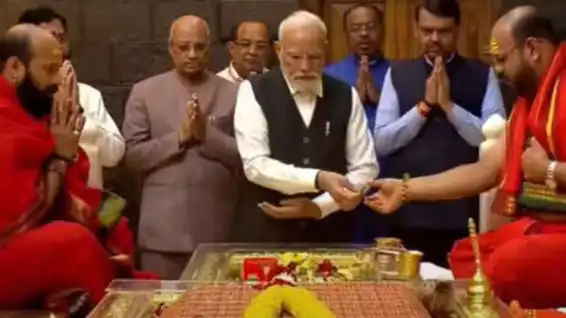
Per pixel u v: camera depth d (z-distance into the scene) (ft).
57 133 8.63
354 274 8.62
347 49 16.07
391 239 9.48
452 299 7.02
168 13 15.66
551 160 8.62
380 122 11.60
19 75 8.72
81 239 8.24
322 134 10.25
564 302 8.41
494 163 9.63
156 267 12.05
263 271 8.55
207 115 11.96
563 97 8.52
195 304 6.68
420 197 9.70
